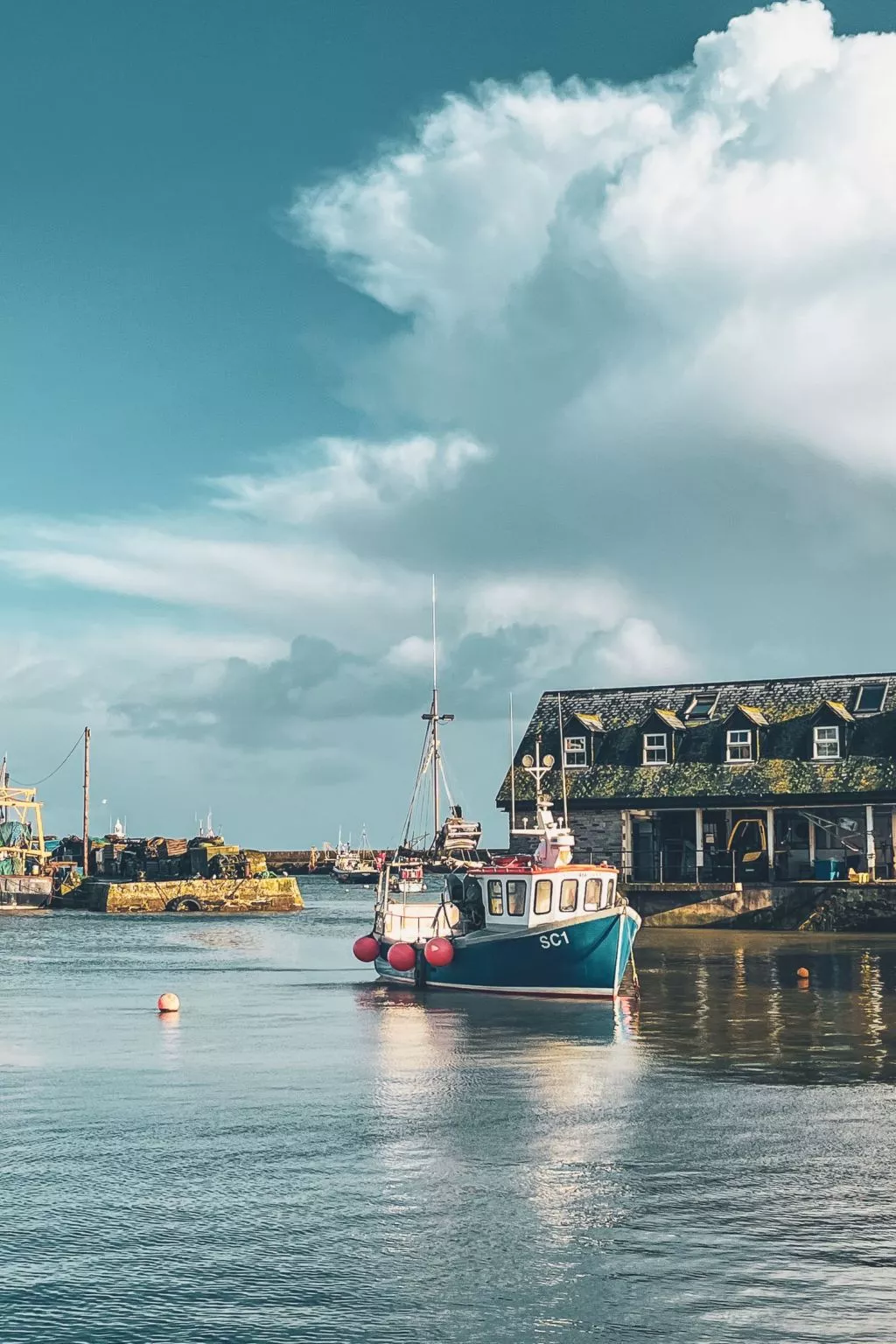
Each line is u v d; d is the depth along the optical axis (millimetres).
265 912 99125
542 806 35188
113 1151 17531
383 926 40125
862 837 62031
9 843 112812
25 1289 12477
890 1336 11258
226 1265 13055
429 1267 12945
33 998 36156
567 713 71000
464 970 35156
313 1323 11664
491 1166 16578
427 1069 23375
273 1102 20625
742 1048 25344
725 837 64812
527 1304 12023
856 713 64500
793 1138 17953
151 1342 11297
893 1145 17500
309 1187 15656
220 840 112875
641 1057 24453
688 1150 17297
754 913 59844
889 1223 14148
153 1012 32781
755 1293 12203
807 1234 13820
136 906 99375
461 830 38406
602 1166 16484
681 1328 11461
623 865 65562
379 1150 17438
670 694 70062
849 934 56219
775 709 66625
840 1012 30422
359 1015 31109
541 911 33938
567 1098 20656
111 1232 14086
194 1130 18703
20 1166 16750
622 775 66688
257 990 38188
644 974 39438
